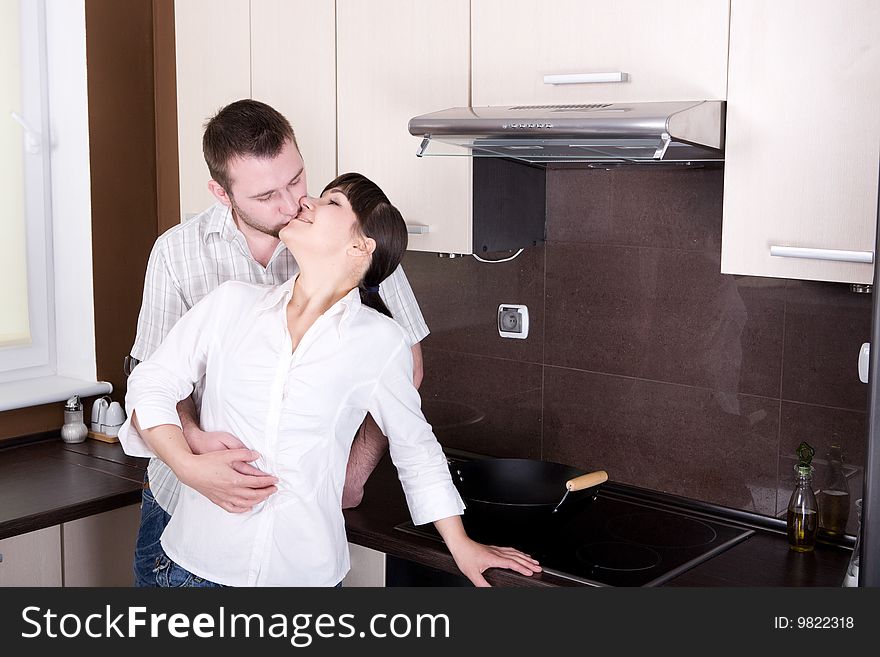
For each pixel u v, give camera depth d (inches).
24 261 111.1
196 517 69.1
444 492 70.2
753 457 83.0
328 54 90.8
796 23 64.6
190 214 105.7
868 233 62.7
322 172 93.3
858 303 75.7
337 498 69.9
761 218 67.7
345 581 83.4
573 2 74.8
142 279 115.1
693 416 86.1
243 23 97.0
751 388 82.4
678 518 83.8
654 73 71.3
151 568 80.9
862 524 56.3
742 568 72.4
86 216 109.4
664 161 79.6
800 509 75.6
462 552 70.3
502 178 87.2
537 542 77.4
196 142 103.6
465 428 101.9
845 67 62.8
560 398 94.5
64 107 109.6
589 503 77.2
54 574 90.4
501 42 79.3
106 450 105.3
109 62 108.6
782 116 65.8
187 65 103.0
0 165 107.9
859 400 76.4
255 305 68.4
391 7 85.7
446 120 74.7
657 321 87.3
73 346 113.6
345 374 66.7
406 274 104.0
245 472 65.1
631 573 70.8
